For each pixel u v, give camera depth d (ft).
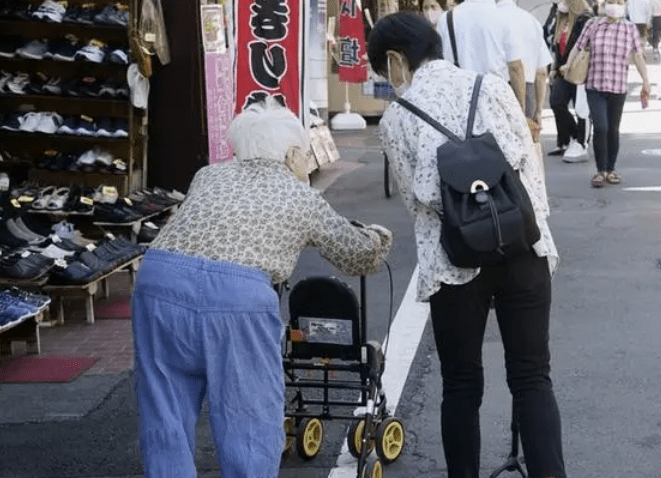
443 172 14.02
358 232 14.46
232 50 31.96
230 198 13.79
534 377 14.79
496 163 14.07
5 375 23.50
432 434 19.61
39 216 32.42
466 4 29.22
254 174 14.06
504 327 14.83
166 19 35.83
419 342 24.86
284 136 14.25
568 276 30.17
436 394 21.59
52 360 24.44
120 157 34.78
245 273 13.42
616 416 20.07
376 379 17.56
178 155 36.47
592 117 43.52
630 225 36.63
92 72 34.55
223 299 13.28
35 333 24.86
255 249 13.56
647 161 50.34
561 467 14.61
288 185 13.99
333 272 31.65
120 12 33.27
